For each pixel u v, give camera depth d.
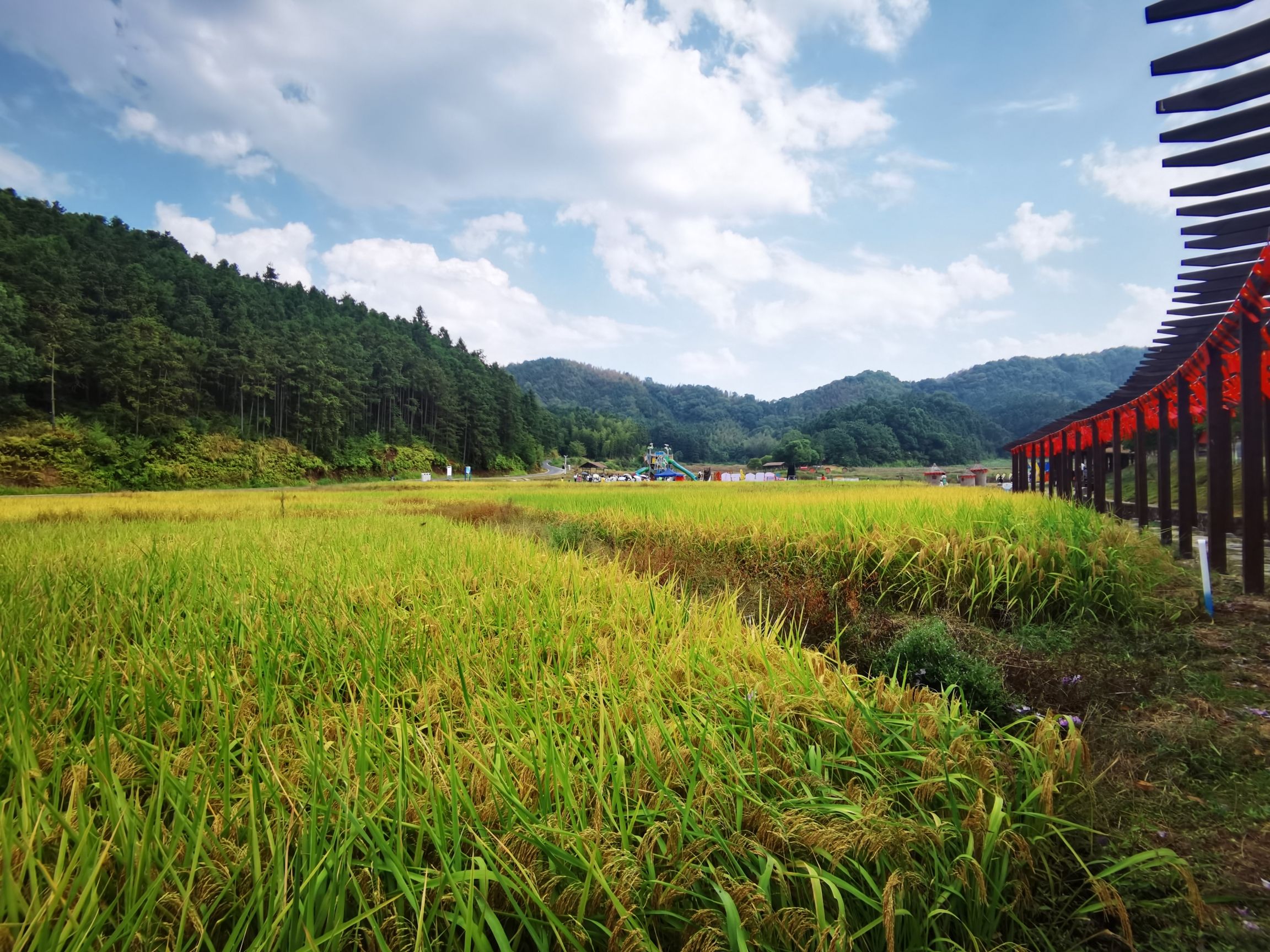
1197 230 4.38
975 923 2.36
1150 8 2.56
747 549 9.05
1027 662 5.08
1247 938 2.32
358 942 1.91
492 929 1.89
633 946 1.88
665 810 2.45
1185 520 8.59
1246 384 6.26
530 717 3.13
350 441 85.19
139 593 5.95
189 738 3.16
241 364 72.75
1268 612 5.83
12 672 3.54
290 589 6.05
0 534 11.31
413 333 139.62
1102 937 2.45
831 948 2.01
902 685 4.55
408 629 4.74
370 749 2.82
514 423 120.19
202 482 58.50
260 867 2.00
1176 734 3.75
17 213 82.19
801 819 2.38
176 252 103.38
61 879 1.87
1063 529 7.39
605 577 6.27
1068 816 2.91
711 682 3.58
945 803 2.73
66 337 61.00
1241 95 2.77
